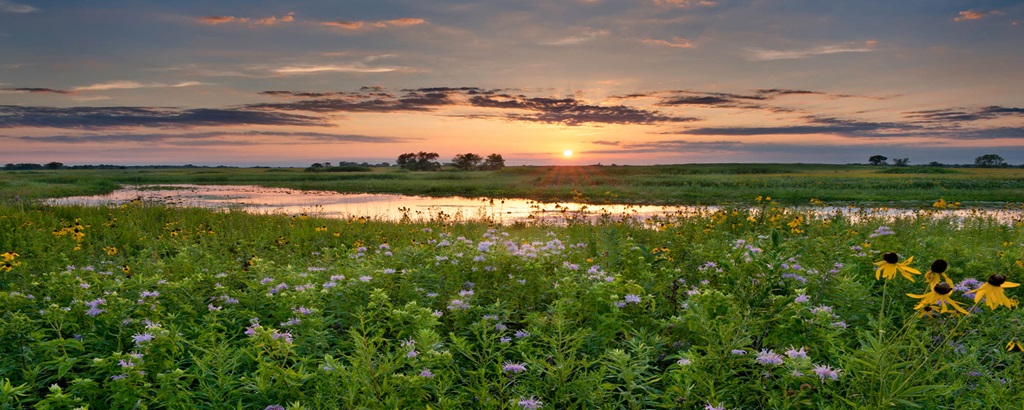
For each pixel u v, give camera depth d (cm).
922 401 301
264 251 980
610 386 330
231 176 8669
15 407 336
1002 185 4747
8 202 1912
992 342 395
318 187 5731
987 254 692
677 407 322
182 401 330
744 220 1238
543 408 321
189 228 1295
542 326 420
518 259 652
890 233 772
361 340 340
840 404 301
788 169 11394
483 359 381
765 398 330
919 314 309
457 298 511
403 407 314
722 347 335
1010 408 300
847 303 475
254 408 336
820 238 744
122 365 344
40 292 586
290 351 372
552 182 5859
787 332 385
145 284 546
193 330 436
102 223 1315
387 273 560
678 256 794
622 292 488
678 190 4522
